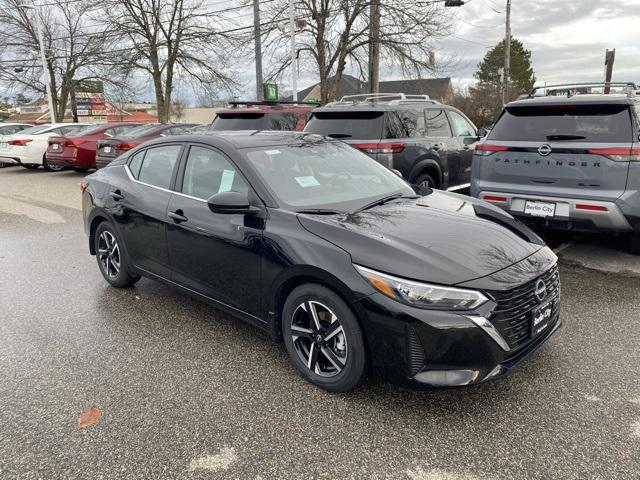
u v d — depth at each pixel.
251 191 3.46
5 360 3.53
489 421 2.75
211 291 3.73
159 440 2.65
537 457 2.47
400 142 6.80
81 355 3.59
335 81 19.19
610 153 4.77
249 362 3.46
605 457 2.45
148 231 4.21
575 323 3.93
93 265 5.75
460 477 2.35
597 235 6.64
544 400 2.93
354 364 2.87
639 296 4.48
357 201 3.59
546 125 5.22
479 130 8.65
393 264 2.72
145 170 4.45
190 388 3.14
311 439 2.64
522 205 5.37
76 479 2.39
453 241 2.95
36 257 6.10
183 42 24.84
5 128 19.05
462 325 2.59
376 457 2.50
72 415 2.88
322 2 18.48
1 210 9.25
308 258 2.96
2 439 2.68
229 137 3.97
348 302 2.84
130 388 3.15
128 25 24.42
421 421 2.76
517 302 2.79
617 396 2.95
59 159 13.89
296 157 3.89
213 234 3.56
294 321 3.18
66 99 32.41
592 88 6.48
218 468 2.44
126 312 4.34
